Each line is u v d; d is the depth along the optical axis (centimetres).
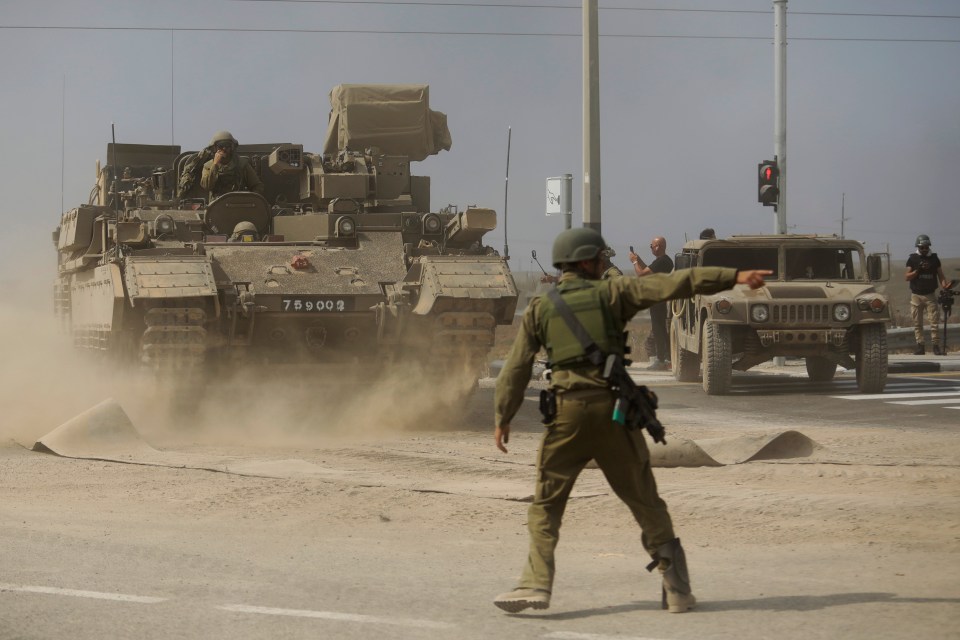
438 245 4088
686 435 3522
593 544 1942
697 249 5153
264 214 4141
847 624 1367
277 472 2678
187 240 3997
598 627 1382
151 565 1761
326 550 1889
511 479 2662
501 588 1605
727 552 1855
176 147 5031
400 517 2194
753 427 3750
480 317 3684
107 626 1408
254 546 1923
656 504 1455
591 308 1412
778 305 4750
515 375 1445
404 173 4500
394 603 1516
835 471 2692
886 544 1900
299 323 3712
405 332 3747
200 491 2462
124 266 3659
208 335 3594
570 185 4953
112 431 3094
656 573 1692
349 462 2948
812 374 5559
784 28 6256
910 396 4703
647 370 6144
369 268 3831
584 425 1402
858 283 4975
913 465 2775
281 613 1464
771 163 6128
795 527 2059
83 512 2250
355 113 4659
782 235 5212
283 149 4331
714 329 4759
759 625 1373
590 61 4934
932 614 1405
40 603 1520
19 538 1973
